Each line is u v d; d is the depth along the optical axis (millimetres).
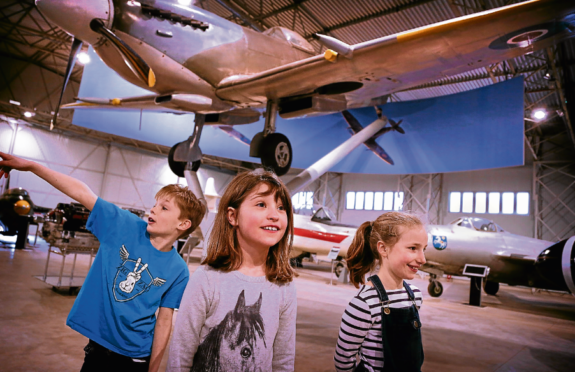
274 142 5227
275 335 921
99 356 1087
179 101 4980
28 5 11109
